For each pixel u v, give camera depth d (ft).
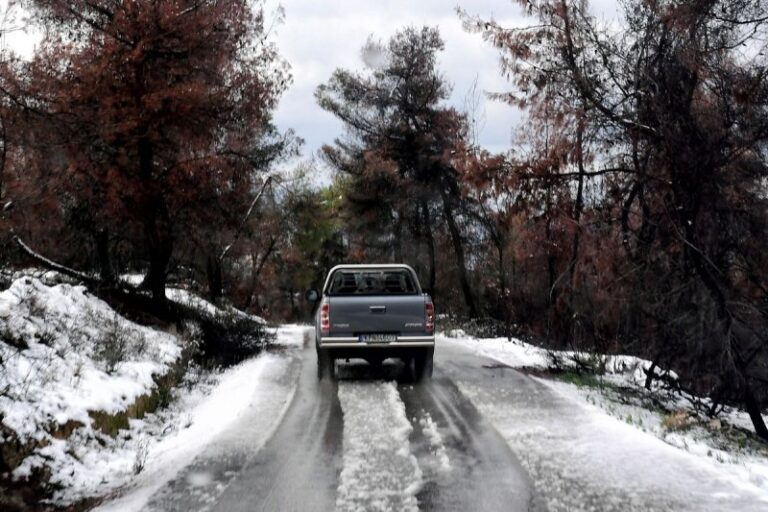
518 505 17.81
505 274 99.60
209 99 58.49
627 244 42.70
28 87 50.78
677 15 39.24
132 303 57.82
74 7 55.93
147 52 55.31
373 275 41.91
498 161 49.42
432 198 114.83
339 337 36.65
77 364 29.89
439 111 116.47
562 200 48.16
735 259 38.01
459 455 22.54
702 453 24.39
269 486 19.51
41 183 51.98
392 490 19.07
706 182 38.14
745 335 35.88
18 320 30.45
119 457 23.62
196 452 23.12
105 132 51.83
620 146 45.80
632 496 18.43
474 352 54.65
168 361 40.50
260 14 61.77
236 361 50.24
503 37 48.70
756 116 37.68
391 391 34.22
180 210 62.90
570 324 56.08
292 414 28.89
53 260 60.18
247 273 159.22
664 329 38.52
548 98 48.96
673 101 39.17
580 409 29.84
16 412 22.04
